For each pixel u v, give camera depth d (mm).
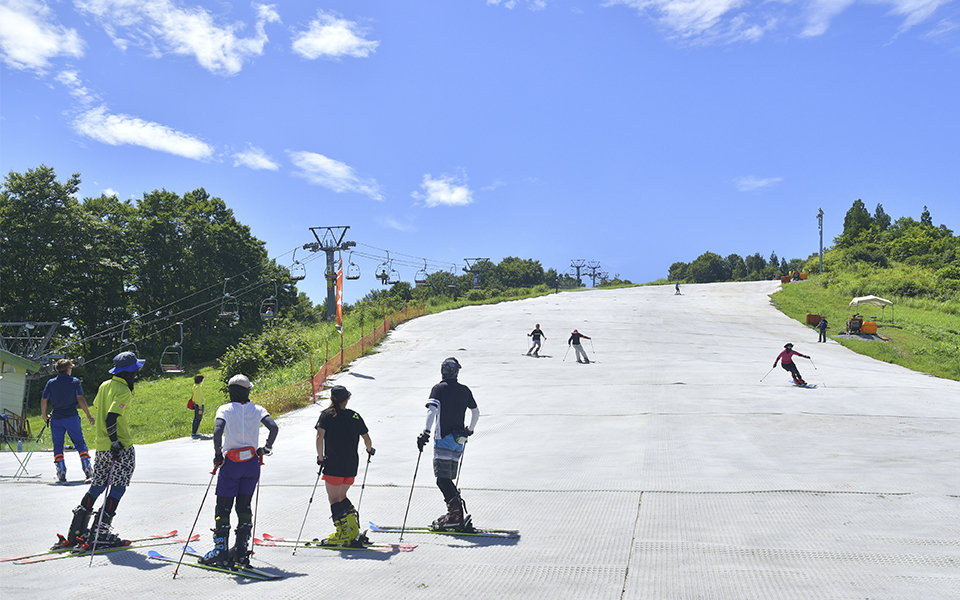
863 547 6039
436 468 7098
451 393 7156
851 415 16031
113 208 65688
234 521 7957
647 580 5211
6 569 5797
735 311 52531
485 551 6293
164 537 6941
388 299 58969
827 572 5289
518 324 43594
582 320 45844
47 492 9734
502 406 19219
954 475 9320
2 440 18266
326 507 8570
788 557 5777
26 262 52188
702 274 194625
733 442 12914
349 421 6641
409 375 26062
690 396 19688
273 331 33406
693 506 7984
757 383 22297
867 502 7867
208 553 5969
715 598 4742
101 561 6066
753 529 6836
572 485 9477
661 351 31906
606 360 29172
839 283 70125
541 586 5117
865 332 39156
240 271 72750
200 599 4820
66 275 55156
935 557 5656
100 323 59500
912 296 64562
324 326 45125
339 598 4855
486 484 9727
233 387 6074
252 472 5953
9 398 23672
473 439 14664
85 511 6508
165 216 66312
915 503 7750
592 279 152500
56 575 5582
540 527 7234
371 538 6953
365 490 9523
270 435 5973
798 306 54250
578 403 19219
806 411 16672
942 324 45875
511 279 164125
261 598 4832
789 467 10266
